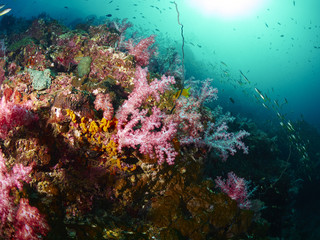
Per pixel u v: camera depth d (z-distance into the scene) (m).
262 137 7.25
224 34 76.00
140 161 3.11
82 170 2.87
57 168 2.80
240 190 3.70
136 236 2.64
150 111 3.99
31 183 2.62
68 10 26.12
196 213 3.18
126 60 4.38
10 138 2.79
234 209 3.23
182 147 3.76
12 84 3.52
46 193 2.59
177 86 4.94
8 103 2.69
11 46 4.91
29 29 6.23
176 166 3.51
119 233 2.61
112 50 4.55
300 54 78.12
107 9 37.59
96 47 4.72
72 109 2.73
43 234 2.22
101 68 4.47
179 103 4.04
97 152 2.93
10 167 2.81
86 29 7.75
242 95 19.98
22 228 2.22
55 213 2.46
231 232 3.22
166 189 3.44
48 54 4.73
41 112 3.00
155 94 3.29
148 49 5.99
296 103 74.06
